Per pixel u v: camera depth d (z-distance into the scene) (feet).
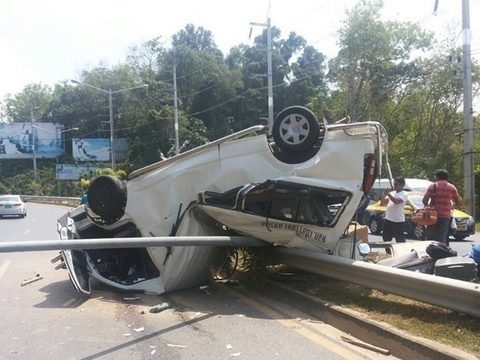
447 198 33.65
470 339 15.94
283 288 24.35
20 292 27.20
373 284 21.25
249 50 247.50
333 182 23.48
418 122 140.97
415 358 15.97
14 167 270.26
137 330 20.01
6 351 17.79
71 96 266.57
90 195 27.17
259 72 237.25
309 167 23.59
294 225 23.72
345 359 16.46
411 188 70.69
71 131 262.06
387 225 35.50
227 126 231.71
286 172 23.91
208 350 17.58
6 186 243.19
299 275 26.37
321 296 22.44
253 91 231.30
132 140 225.76
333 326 20.15
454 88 131.34
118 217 27.25
